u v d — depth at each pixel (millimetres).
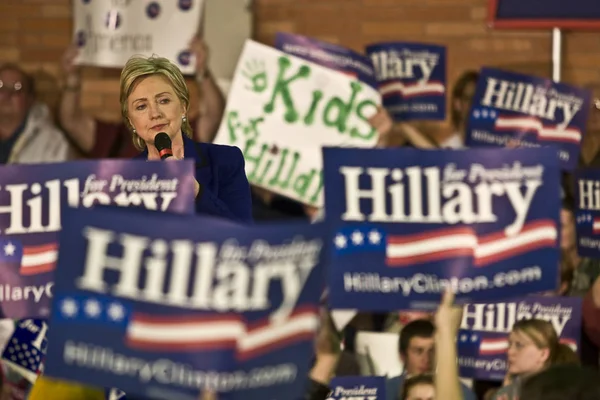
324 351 12156
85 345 5633
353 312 12742
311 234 5680
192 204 7180
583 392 5816
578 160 16156
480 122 16328
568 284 15047
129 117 7840
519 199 7023
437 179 7039
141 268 5613
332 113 14445
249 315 5605
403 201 7051
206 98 16891
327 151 7074
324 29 18203
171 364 5594
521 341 11953
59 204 7383
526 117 16203
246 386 5605
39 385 7371
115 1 16406
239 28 17531
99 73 17734
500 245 7008
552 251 7023
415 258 7023
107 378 5633
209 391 5562
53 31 18125
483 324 12695
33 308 7477
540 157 7039
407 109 16469
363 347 12172
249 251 5602
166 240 5605
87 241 5629
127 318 5617
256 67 14375
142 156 7914
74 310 5633
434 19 18203
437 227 7023
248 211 7969
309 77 14422
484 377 12688
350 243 7012
